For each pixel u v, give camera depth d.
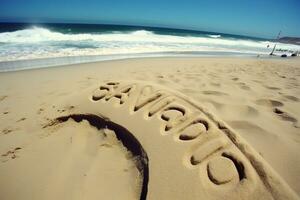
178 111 1.98
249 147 1.55
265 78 4.66
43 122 2.40
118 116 2.11
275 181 1.30
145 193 1.40
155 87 2.44
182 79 4.17
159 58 8.87
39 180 1.70
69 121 2.37
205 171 1.41
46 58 7.37
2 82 4.21
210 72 5.21
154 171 1.48
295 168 1.64
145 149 1.68
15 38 13.70
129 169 1.66
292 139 2.02
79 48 10.88
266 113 2.57
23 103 3.01
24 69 5.61
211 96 3.07
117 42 15.01
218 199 1.24
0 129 2.34
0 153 1.98
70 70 5.53
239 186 1.29
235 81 4.10
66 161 1.85
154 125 1.87
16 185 1.68
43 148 2.03
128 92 2.41
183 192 1.31
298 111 2.64
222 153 1.52
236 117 2.43
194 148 1.58
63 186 1.63
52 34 16.70
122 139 1.95
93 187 1.58
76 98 2.62
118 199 1.47
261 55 15.41
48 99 3.13
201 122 1.81
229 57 11.73
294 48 33.41
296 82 4.36
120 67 6.10
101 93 2.52
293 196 1.24
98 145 1.98
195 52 12.84
